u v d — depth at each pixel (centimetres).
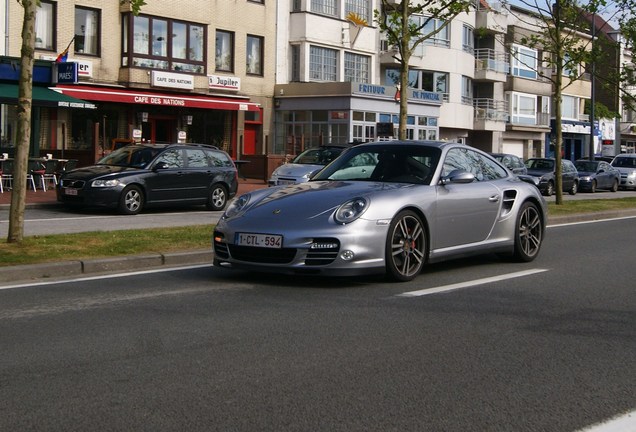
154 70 2820
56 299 705
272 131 3428
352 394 445
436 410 421
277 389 452
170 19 2897
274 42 3381
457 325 621
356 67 3738
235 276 834
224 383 461
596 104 5575
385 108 3522
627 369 508
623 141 6631
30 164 2075
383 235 756
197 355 521
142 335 573
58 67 2209
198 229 1162
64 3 2594
